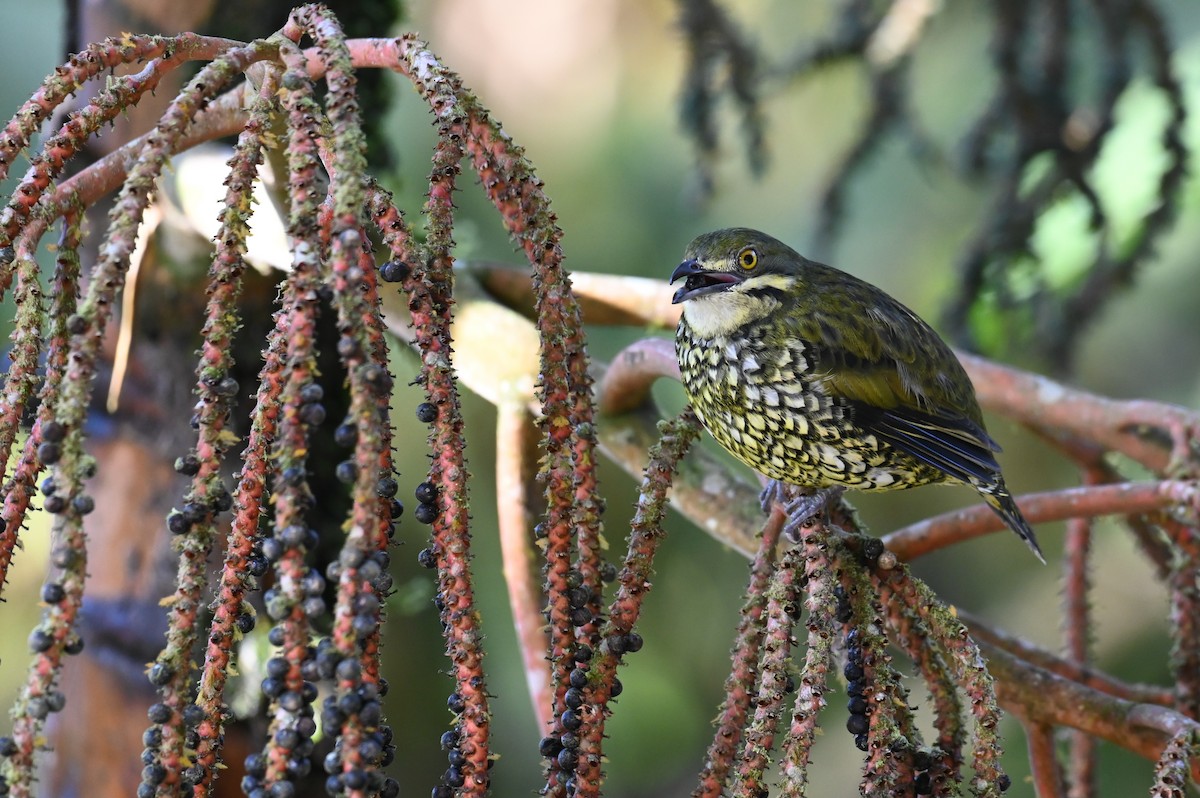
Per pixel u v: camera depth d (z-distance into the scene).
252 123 4.35
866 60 11.81
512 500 7.40
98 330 3.94
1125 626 14.32
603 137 13.90
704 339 8.86
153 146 4.14
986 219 11.33
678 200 13.83
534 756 12.60
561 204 13.84
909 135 11.91
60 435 3.86
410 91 12.74
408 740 12.52
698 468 7.66
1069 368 11.26
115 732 7.14
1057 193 11.24
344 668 3.82
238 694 7.27
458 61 14.04
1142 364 14.21
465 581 4.35
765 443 8.91
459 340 7.43
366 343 3.94
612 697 4.78
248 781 3.86
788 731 4.59
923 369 8.82
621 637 4.81
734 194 14.48
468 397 12.62
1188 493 7.34
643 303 9.16
